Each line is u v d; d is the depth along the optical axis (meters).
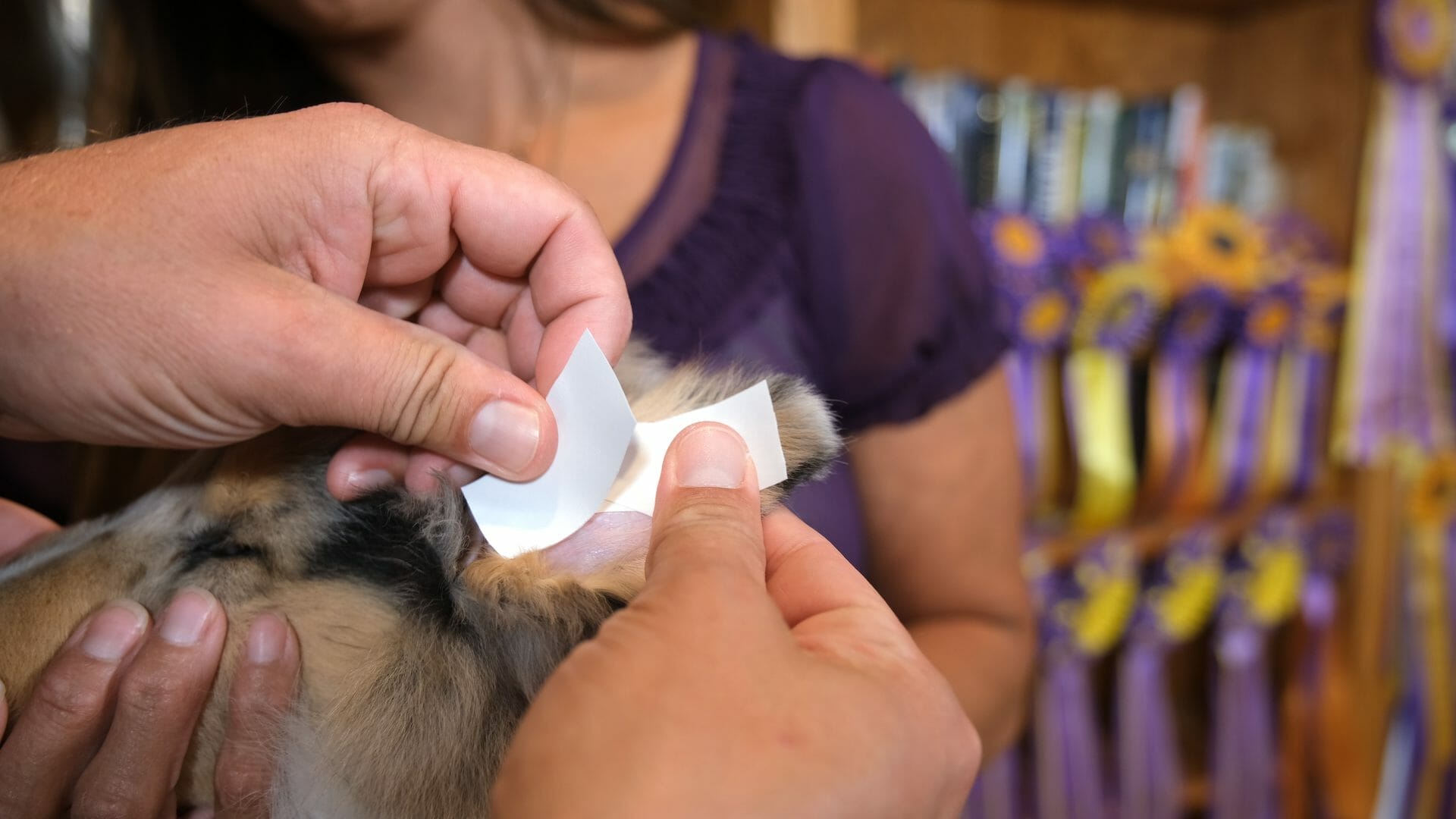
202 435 0.40
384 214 0.40
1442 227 1.04
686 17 0.59
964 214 0.62
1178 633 0.94
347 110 0.40
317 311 0.38
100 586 0.43
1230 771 1.02
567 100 0.58
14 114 0.68
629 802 0.32
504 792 0.32
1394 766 1.08
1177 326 0.89
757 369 0.45
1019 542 0.65
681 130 0.57
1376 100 1.01
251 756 0.40
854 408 0.59
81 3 0.65
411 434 0.39
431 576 0.41
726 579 0.35
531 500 0.39
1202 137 1.01
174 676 0.40
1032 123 0.89
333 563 0.42
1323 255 1.02
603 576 0.39
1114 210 0.93
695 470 0.37
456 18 0.58
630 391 0.43
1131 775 0.96
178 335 0.38
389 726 0.40
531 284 0.42
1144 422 0.92
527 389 0.39
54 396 0.39
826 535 0.53
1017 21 1.08
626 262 0.55
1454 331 1.06
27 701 0.42
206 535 0.43
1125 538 0.91
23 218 0.38
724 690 0.33
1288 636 1.08
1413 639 1.07
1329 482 1.05
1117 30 1.14
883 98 0.60
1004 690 0.59
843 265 0.57
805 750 0.33
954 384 0.59
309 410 0.39
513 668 0.39
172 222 0.38
